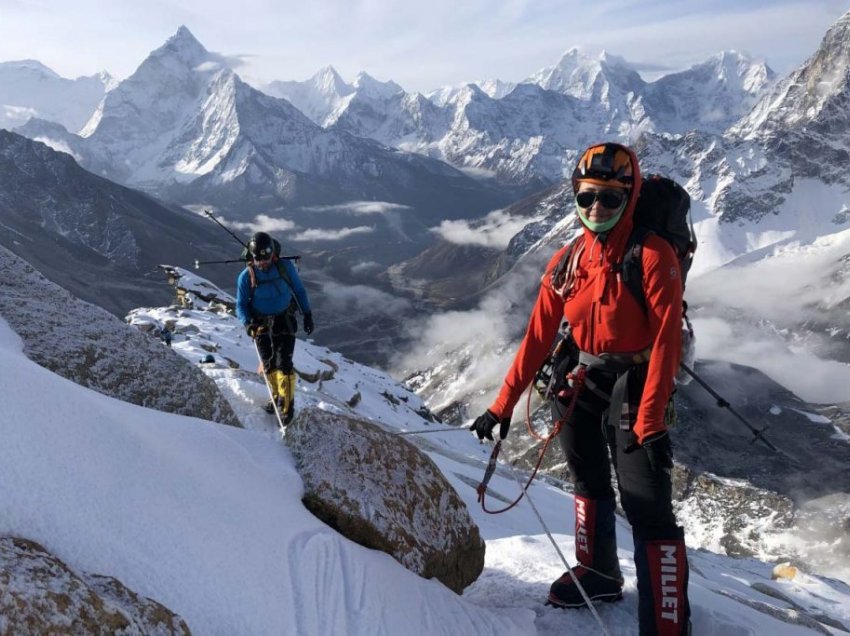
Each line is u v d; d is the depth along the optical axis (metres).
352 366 42.19
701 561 10.11
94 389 4.80
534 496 15.39
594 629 3.91
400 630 3.07
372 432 4.16
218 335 24.41
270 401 8.94
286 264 8.14
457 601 3.63
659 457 3.50
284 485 3.71
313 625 2.80
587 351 3.71
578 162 3.54
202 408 5.41
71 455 2.65
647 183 3.53
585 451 3.96
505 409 3.99
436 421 44.12
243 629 2.59
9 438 2.51
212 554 2.76
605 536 4.06
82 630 2.03
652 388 3.36
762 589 8.24
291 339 8.22
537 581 4.52
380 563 3.46
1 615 1.88
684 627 3.56
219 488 3.18
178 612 2.48
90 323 5.20
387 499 3.85
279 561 3.00
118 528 2.57
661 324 3.38
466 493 12.11
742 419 3.61
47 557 2.20
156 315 27.91
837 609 8.90
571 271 3.66
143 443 3.03
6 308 4.89
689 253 3.61
